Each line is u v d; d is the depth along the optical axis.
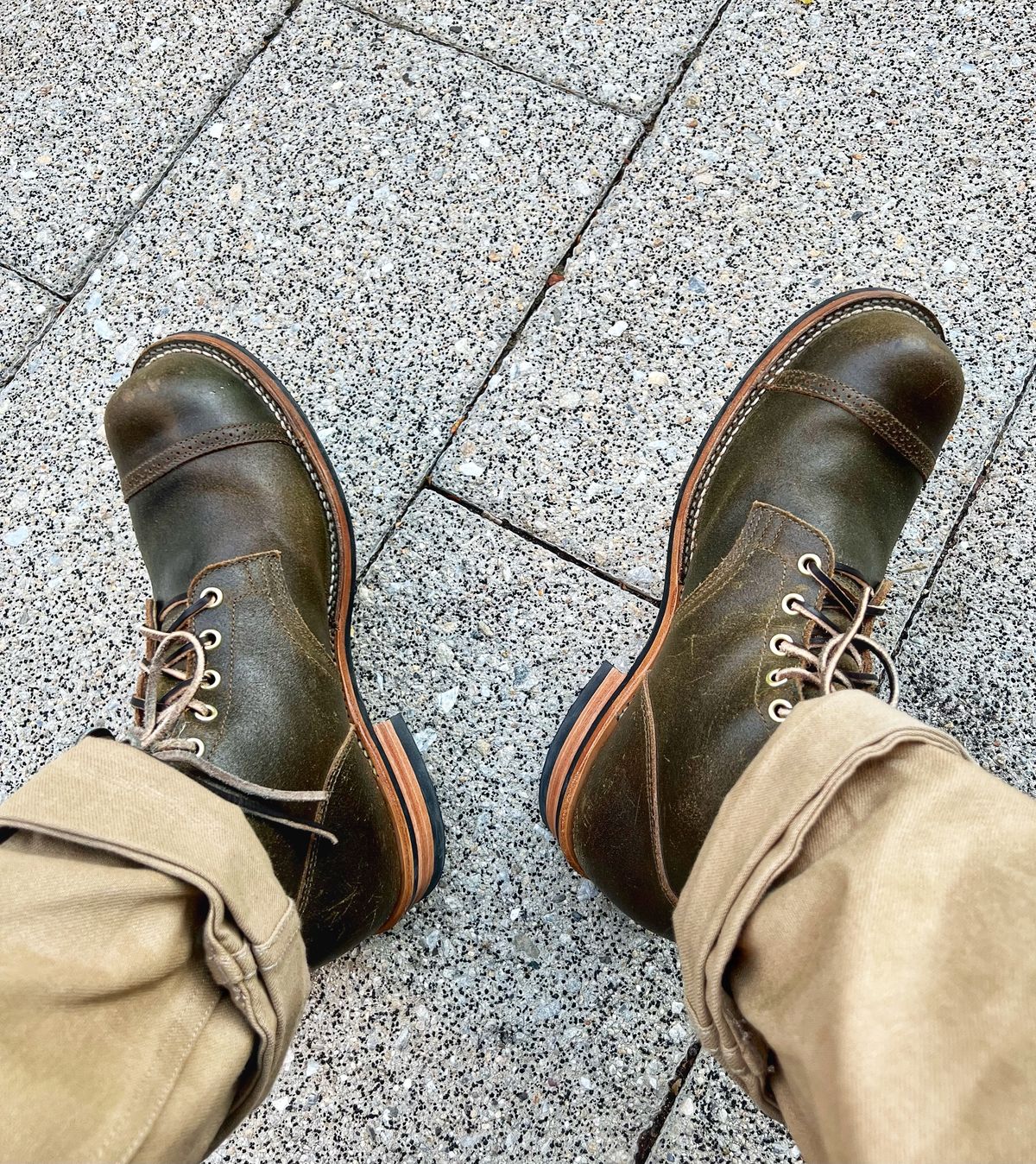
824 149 1.27
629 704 1.01
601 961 1.09
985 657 1.14
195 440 1.09
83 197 1.32
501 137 1.30
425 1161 1.05
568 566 1.18
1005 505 1.17
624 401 1.22
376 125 1.31
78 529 1.22
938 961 0.54
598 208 1.27
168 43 1.36
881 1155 0.49
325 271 1.27
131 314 1.28
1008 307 1.22
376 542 1.19
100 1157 0.57
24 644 1.19
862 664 0.98
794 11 1.31
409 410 1.23
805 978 0.58
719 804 0.84
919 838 0.58
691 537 1.12
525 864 1.11
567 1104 1.06
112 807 0.65
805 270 1.24
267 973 0.67
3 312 1.29
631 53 1.31
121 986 0.60
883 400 1.07
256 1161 1.06
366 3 1.36
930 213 1.25
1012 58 1.29
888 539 1.08
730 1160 1.03
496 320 1.25
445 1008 1.08
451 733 1.14
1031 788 1.11
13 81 1.37
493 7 1.34
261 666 0.97
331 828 0.93
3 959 0.58
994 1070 0.51
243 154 1.32
